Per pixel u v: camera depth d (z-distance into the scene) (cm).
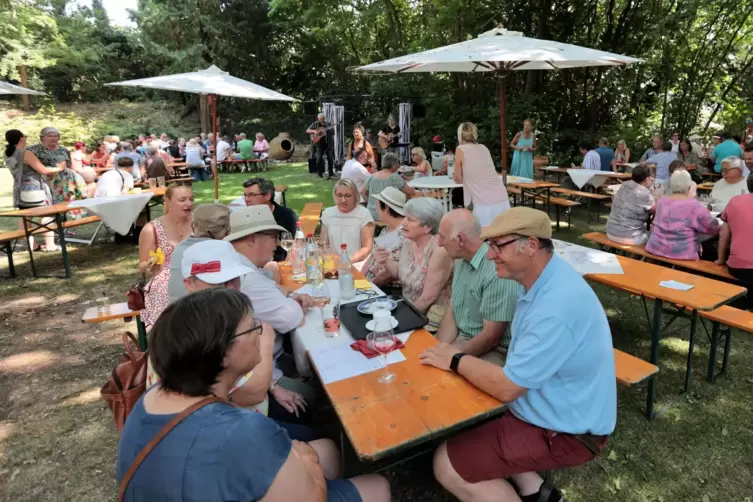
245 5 2244
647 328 390
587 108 1431
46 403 313
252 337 123
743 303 395
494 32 459
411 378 190
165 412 113
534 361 167
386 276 338
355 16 1902
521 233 170
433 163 1158
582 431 174
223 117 2384
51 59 2195
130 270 580
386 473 242
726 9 1215
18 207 608
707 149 1056
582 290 172
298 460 117
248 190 393
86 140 2014
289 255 371
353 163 728
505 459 180
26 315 453
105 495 237
